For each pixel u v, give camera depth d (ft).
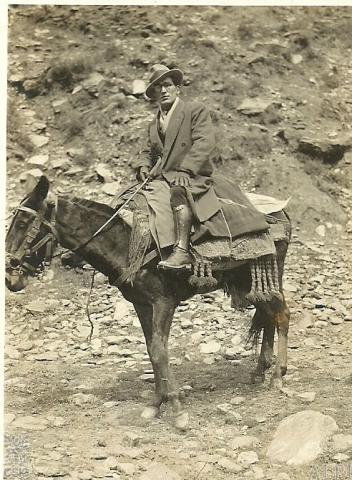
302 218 30.94
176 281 20.85
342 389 22.04
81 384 23.06
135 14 37.99
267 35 37.47
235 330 25.94
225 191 21.57
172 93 21.62
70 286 28.35
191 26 37.70
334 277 28.45
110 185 31.45
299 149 33.17
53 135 33.47
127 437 20.16
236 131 33.30
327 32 38.14
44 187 20.88
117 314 27.07
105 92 34.68
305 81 35.99
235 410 21.22
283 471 19.35
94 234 20.84
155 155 21.93
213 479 19.08
